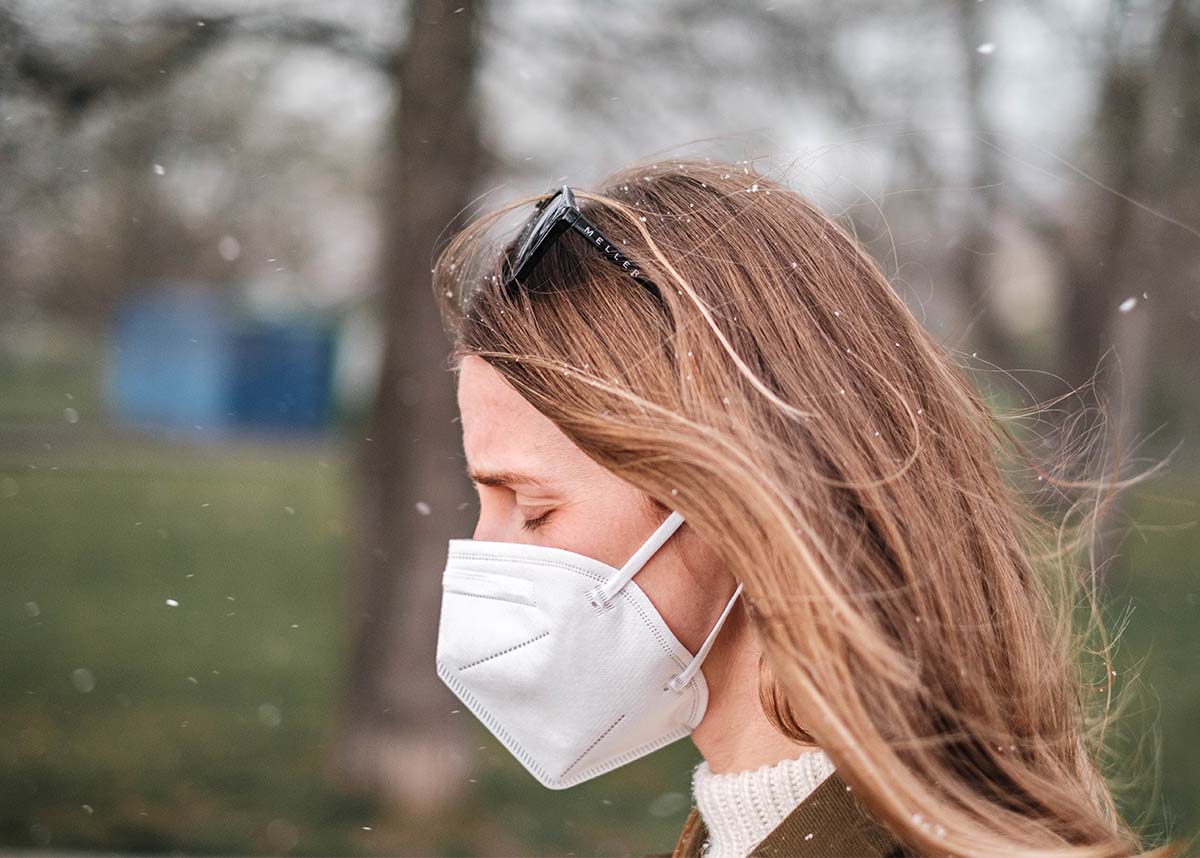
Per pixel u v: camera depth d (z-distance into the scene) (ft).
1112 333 22.36
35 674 31.89
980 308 22.71
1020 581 3.84
